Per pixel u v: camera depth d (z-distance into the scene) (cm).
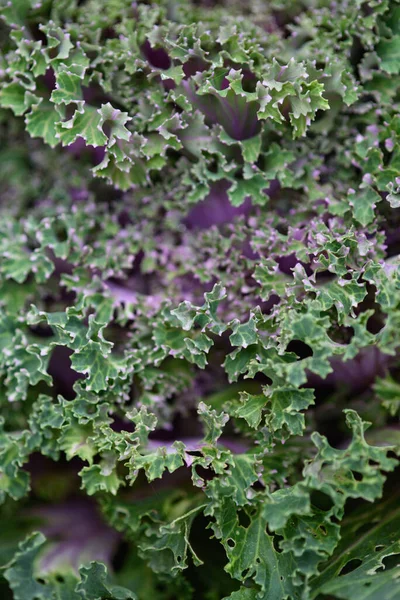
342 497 52
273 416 53
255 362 53
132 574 58
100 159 60
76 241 58
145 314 57
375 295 54
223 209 59
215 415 54
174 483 57
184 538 54
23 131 61
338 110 57
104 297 58
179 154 58
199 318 55
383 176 56
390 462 52
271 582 53
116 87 57
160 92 56
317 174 57
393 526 55
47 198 61
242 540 53
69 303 60
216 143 57
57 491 61
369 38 57
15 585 55
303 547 52
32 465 61
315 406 58
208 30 57
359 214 55
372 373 57
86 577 54
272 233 56
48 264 58
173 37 57
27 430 56
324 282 55
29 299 59
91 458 54
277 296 56
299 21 58
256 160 56
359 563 55
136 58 56
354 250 54
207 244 58
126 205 60
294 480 56
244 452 55
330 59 56
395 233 57
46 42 58
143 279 60
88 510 61
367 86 58
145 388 56
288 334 53
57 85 55
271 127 56
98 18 57
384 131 57
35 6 57
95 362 55
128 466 53
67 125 54
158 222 60
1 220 60
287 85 54
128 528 57
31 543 56
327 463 53
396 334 52
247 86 56
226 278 57
